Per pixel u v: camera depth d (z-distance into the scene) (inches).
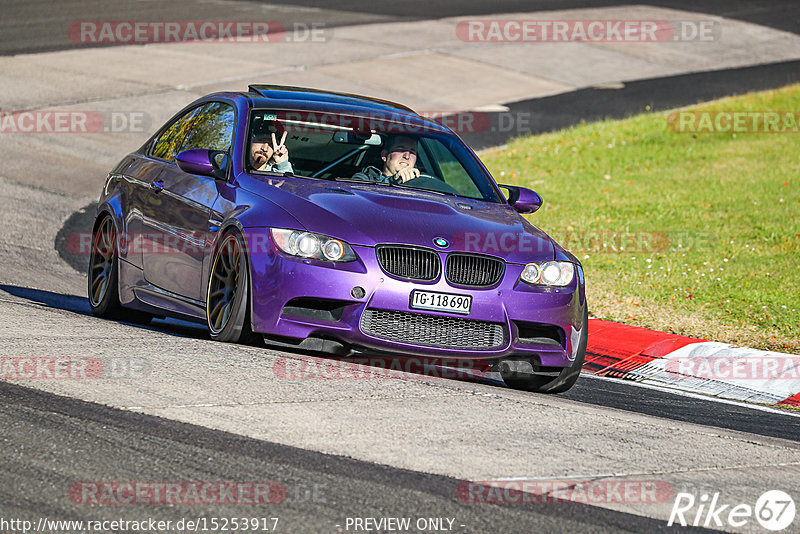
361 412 778.2
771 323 1411.2
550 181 2363.4
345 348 936.9
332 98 1187.3
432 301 930.7
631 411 983.6
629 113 3102.9
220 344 946.1
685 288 1577.3
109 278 1178.6
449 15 4446.4
